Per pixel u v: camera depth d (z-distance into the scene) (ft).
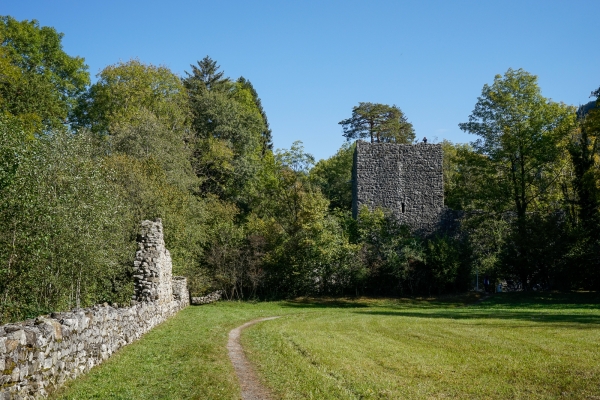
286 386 32.22
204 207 130.72
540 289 126.62
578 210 129.29
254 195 169.89
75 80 141.38
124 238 83.10
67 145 66.49
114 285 77.71
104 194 68.23
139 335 51.21
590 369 35.35
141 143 127.03
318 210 126.93
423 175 146.10
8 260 52.85
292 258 122.11
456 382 32.99
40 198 54.60
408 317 76.74
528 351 42.68
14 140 51.24
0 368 22.49
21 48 127.44
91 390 29.04
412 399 29.30
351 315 82.79
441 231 144.05
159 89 161.58
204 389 30.73
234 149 179.22
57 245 58.54
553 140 132.57
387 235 128.26
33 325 27.78
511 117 136.87
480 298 118.52
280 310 98.22
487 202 143.13
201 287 112.37
